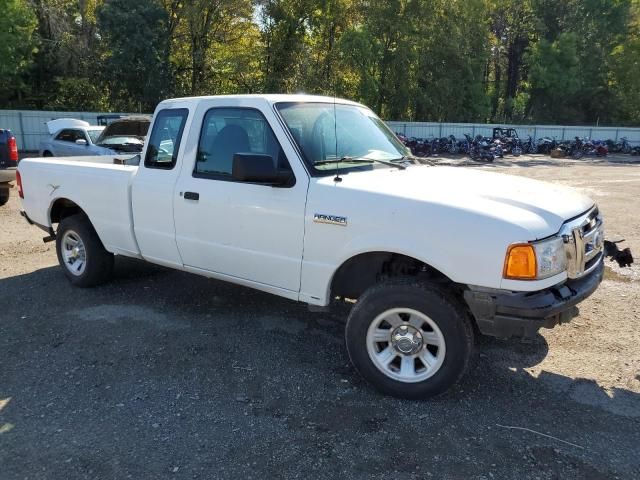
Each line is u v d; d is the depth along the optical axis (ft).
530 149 118.83
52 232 19.89
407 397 11.71
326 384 12.44
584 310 17.29
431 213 11.00
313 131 13.50
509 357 13.92
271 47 117.19
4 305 17.19
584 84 165.78
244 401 11.67
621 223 31.53
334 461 9.69
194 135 14.79
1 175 31.63
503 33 176.24
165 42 101.65
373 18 124.98
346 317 16.48
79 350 14.02
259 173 11.91
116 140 40.83
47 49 106.32
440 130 126.52
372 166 13.71
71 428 10.64
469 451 9.99
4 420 10.90
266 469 9.46
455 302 11.25
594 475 9.37
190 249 15.08
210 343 14.51
